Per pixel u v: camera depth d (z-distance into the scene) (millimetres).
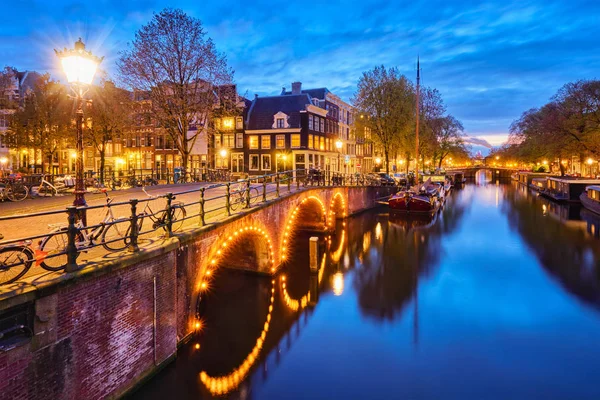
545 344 10594
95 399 6500
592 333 11273
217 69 25938
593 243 22562
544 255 20109
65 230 5922
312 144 43344
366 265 18641
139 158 46156
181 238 8859
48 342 5582
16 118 27062
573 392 8438
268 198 16312
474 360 9844
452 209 38062
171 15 24297
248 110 44062
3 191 14945
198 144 43094
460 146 80250
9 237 8695
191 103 25922
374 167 67438
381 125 39156
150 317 7887
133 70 24312
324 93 47688
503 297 14258
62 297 5793
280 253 17078
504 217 32562
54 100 26453
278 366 9492
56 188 17312
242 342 10594
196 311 10016
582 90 40188
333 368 9469
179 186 24078
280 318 12352
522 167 105812
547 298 14078
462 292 14859
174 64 25047
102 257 6953
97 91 27000
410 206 34594
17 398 5188
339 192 29062
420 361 9766
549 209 37188
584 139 41094
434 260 19453
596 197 33219
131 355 7371
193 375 9023
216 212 12828
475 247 22125
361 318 12438
